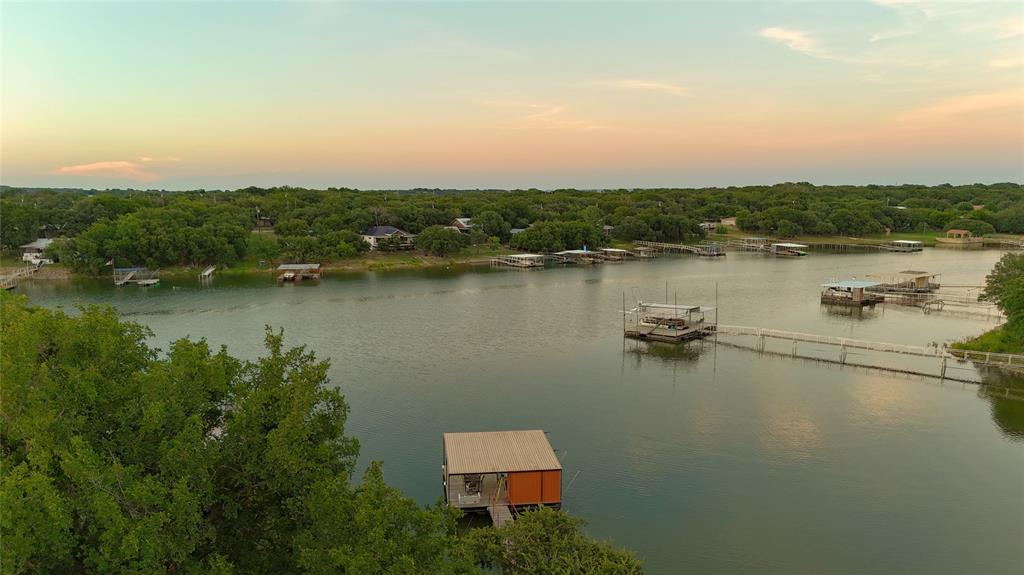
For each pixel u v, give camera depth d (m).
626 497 47.28
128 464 24.19
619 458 53.59
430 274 161.38
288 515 26.41
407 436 57.84
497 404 66.12
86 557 21.81
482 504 45.25
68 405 23.73
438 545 25.30
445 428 59.78
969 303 116.06
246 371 31.45
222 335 94.19
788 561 39.72
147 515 21.75
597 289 137.50
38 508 20.02
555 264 182.50
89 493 21.19
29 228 171.50
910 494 47.50
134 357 28.62
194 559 23.20
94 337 27.08
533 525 31.67
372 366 79.31
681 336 92.44
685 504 46.28
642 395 69.06
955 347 84.75
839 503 46.31
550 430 59.47
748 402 66.75
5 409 23.81
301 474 25.77
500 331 98.44
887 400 67.19
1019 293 82.19
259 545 26.19
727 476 50.44
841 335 94.56
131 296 127.69
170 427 25.19
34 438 22.20
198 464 23.83
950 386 71.44
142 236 155.12
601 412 64.00
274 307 116.81
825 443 56.44
